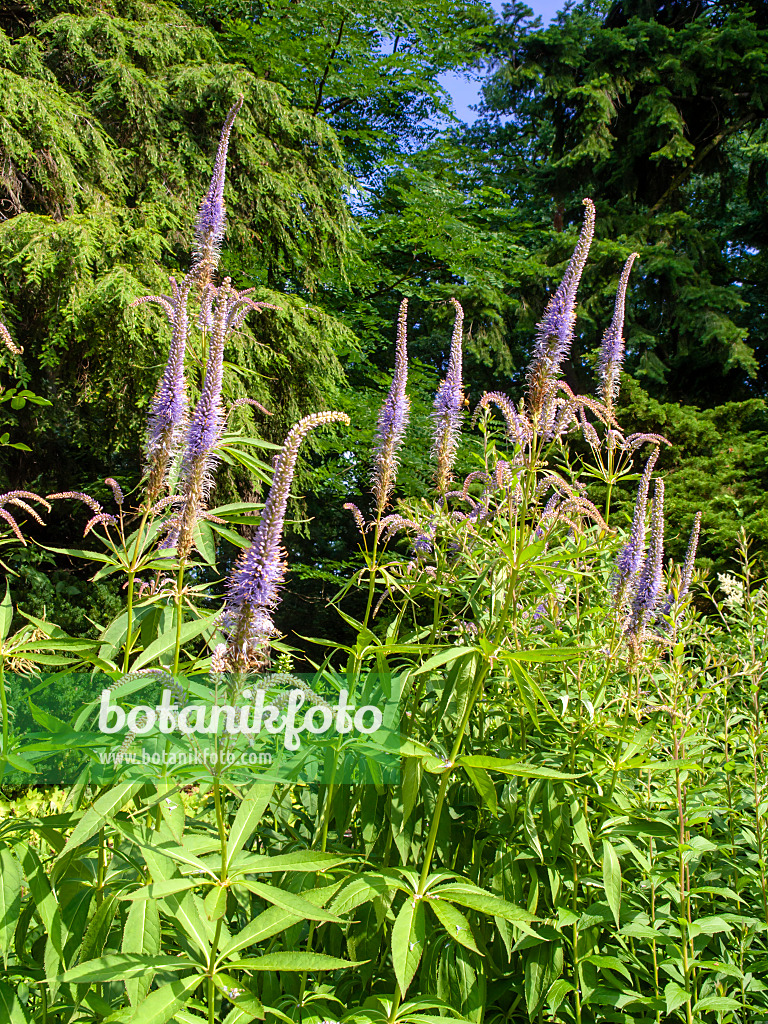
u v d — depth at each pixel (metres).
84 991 2.57
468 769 2.73
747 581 4.52
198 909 2.45
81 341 10.59
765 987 3.41
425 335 22.67
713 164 23.55
